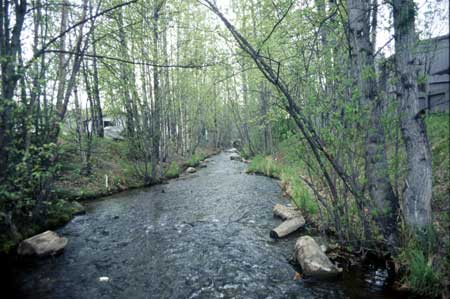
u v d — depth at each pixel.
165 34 15.39
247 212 8.75
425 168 3.77
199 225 7.71
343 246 5.26
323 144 4.70
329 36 5.21
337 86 4.80
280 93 5.12
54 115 7.00
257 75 11.84
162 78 15.79
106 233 7.24
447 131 3.61
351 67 4.58
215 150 44.44
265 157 20.34
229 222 7.86
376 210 4.27
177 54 16.84
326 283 4.36
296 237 6.40
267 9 7.04
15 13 5.87
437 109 3.47
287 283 4.47
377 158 4.32
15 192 5.69
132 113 14.80
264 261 5.32
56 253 5.88
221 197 11.00
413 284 3.73
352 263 4.86
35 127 6.54
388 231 4.36
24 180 6.14
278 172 15.35
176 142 27.06
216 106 39.12
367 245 4.89
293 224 6.76
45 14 7.56
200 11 15.91
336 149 4.78
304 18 6.05
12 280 4.88
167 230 7.39
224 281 4.66
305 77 5.27
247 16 8.55
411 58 3.70
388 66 4.22
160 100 16.16
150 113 15.50
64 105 8.56
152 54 13.05
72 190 10.95
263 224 7.54
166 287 4.54
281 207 8.32
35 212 7.07
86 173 12.41
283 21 6.50
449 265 3.48
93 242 6.62
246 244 6.20
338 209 5.21
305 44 5.94
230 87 25.81
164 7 12.29
